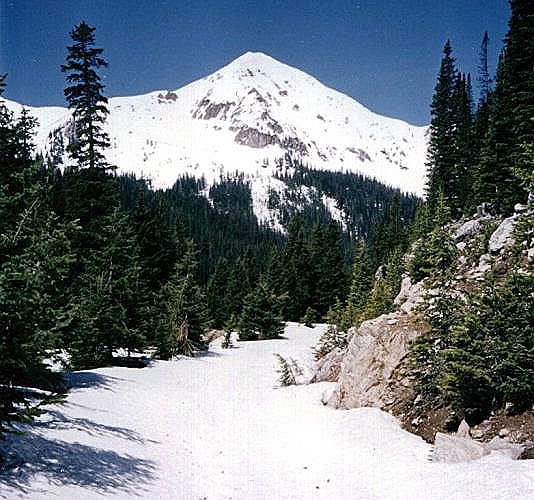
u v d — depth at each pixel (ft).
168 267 142.31
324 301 215.72
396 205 237.45
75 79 89.92
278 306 162.30
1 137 51.72
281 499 35.06
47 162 42.29
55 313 34.06
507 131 100.99
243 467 41.57
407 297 77.30
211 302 197.57
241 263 225.56
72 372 70.59
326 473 39.50
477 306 42.78
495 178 100.22
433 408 47.91
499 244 65.77
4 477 29.73
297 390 72.08
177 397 65.82
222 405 64.59
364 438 46.01
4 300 28.02
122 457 39.29
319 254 231.50
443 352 42.16
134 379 72.90
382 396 54.08
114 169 93.40
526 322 39.78
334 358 82.02
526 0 97.96
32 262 31.65
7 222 33.06
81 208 90.63
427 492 33.30
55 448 36.91
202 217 526.98
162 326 102.83
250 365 103.91
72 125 93.20
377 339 58.29
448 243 49.21
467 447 37.68
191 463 42.06
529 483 30.68
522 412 40.37
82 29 88.38
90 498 30.30
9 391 31.12
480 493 31.01
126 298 85.71
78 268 86.12
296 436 49.44
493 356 40.14
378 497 34.24
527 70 95.14
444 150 148.05
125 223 93.56
